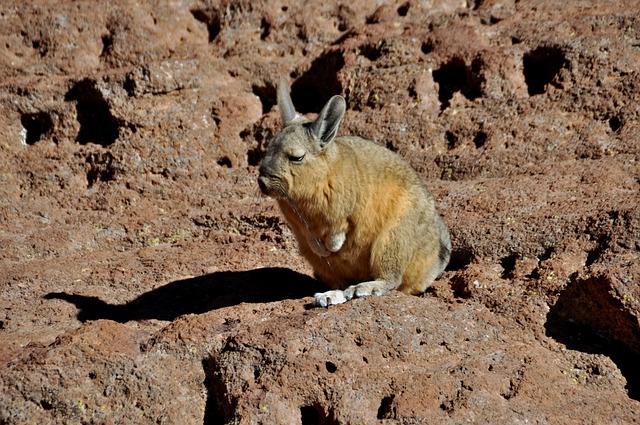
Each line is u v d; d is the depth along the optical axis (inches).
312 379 593.9
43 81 1074.1
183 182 998.4
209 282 818.8
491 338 661.9
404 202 730.2
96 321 654.5
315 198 707.4
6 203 971.9
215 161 1021.2
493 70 1008.2
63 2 1187.3
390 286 733.3
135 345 638.5
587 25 1027.3
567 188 860.0
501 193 872.3
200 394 617.0
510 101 989.8
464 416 561.6
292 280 819.4
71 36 1142.3
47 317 763.4
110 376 606.2
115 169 997.2
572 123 952.9
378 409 583.8
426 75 1033.5
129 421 592.7
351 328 633.6
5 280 819.4
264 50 1126.4
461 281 756.6
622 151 911.7
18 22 1152.8
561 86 986.1
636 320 647.1
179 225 939.3
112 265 859.4
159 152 1007.6
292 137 701.9
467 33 1059.9
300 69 1098.1
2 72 1115.3
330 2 1160.8
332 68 1084.5
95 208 978.7
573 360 647.1
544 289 709.9
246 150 1033.5
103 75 1050.1
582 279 691.4
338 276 766.5
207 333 645.3
